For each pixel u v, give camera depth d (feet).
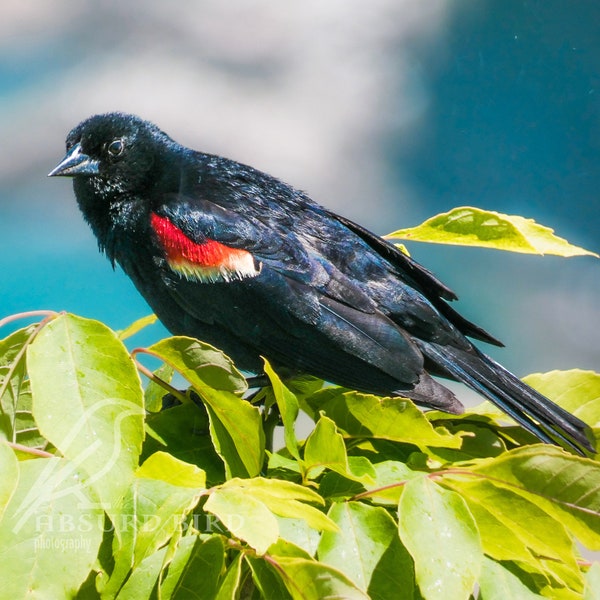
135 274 9.93
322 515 9.39
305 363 9.83
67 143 9.95
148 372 9.55
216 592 9.39
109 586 9.39
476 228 9.67
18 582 9.34
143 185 9.92
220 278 9.84
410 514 9.39
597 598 9.39
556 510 9.42
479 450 9.62
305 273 9.84
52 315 9.43
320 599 9.36
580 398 9.69
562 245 9.66
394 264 9.88
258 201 9.89
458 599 9.37
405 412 9.52
